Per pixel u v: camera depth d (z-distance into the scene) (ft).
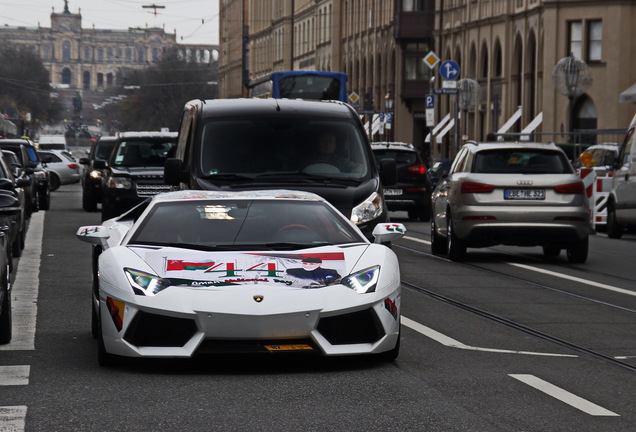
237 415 30.32
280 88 176.76
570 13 218.79
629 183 105.50
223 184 57.31
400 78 323.57
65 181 231.50
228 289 35.65
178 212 40.98
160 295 35.65
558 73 165.68
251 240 39.40
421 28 312.29
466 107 209.56
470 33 268.41
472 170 77.51
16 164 102.42
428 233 110.63
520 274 71.26
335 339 36.11
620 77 215.10
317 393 33.32
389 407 31.42
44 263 75.61
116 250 38.34
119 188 110.93
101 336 36.96
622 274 72.23
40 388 33.99
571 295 60.39
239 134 59.77
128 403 31.83
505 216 76.28
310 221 41.01
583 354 41.55
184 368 37.35
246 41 482.28
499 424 29.53
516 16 239.91
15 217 74.59
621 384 35.65
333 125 60.49
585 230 77.15
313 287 36.17
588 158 129.59
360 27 377.30
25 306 54.03
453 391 33.83
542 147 78.18
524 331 47.19
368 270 37.40
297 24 474.90
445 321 49.90
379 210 55.98
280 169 58.70
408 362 38.83
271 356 39.19
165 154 116.78
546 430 28.99
